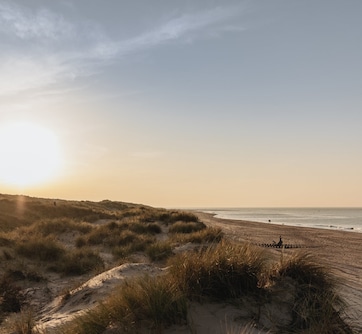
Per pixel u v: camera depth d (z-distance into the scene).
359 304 6.76
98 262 12.55
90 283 8.13
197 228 25.56
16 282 10.09
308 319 5.03
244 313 5.03
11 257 12.25
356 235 33.31
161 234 24.08
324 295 5.55
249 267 5.70
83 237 18.48
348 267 13.55
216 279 5.42
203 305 5.09
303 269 6.16
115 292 5.89
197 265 5.56
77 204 55.03
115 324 4.64
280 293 5.55
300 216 111.75
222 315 4.92
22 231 20.17
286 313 5.19
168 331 4.49
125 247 15.42
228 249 6.37
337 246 23.55
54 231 20.27
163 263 12.71
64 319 6.08
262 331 4.68
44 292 9.38
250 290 5.49
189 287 5.32
